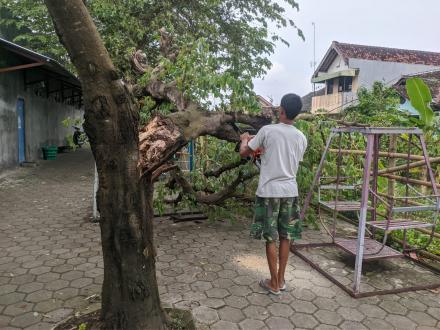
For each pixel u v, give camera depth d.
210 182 5.39
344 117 6.58
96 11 9.09
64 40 2.09
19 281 3.47
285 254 3.33
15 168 10.76
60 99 16.03
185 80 3.87
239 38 11.59
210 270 3.79
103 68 2.15
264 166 3.26
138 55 5.14
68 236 4.78
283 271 3.36
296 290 3.41
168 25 9.72
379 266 4.01
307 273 3.79
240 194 5.05
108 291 2.51
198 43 4.00
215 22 11.38
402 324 2.89
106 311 2.54
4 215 5.83
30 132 12.09
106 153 2.29
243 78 3.99
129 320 2.48
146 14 10.09
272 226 3.22
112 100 2.22
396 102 10.28
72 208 6.33
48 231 4.99
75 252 4.21
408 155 4.34
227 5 11.58
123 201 2.36
